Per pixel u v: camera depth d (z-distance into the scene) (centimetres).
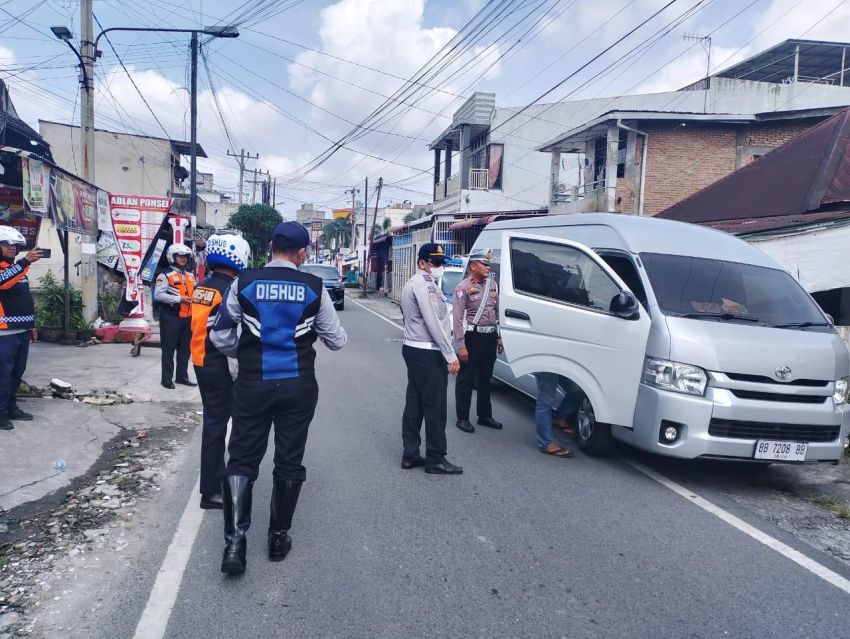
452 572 373
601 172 1997
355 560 384
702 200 1275
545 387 611
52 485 490
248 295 356
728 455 518
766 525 466
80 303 1254
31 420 633
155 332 1395
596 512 474
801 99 2250
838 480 588
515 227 897
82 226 1012
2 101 1403
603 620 328
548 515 464
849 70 2466
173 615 320
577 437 637
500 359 836
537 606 339
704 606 345
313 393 373
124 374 922
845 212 883
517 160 2727
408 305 545
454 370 529
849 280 819
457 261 1402
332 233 7856
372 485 515
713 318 560
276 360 359
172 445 613
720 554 412
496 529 436
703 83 2352
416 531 429
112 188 3095
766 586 371
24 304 600
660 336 543
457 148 3122
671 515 474
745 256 651
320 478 528
